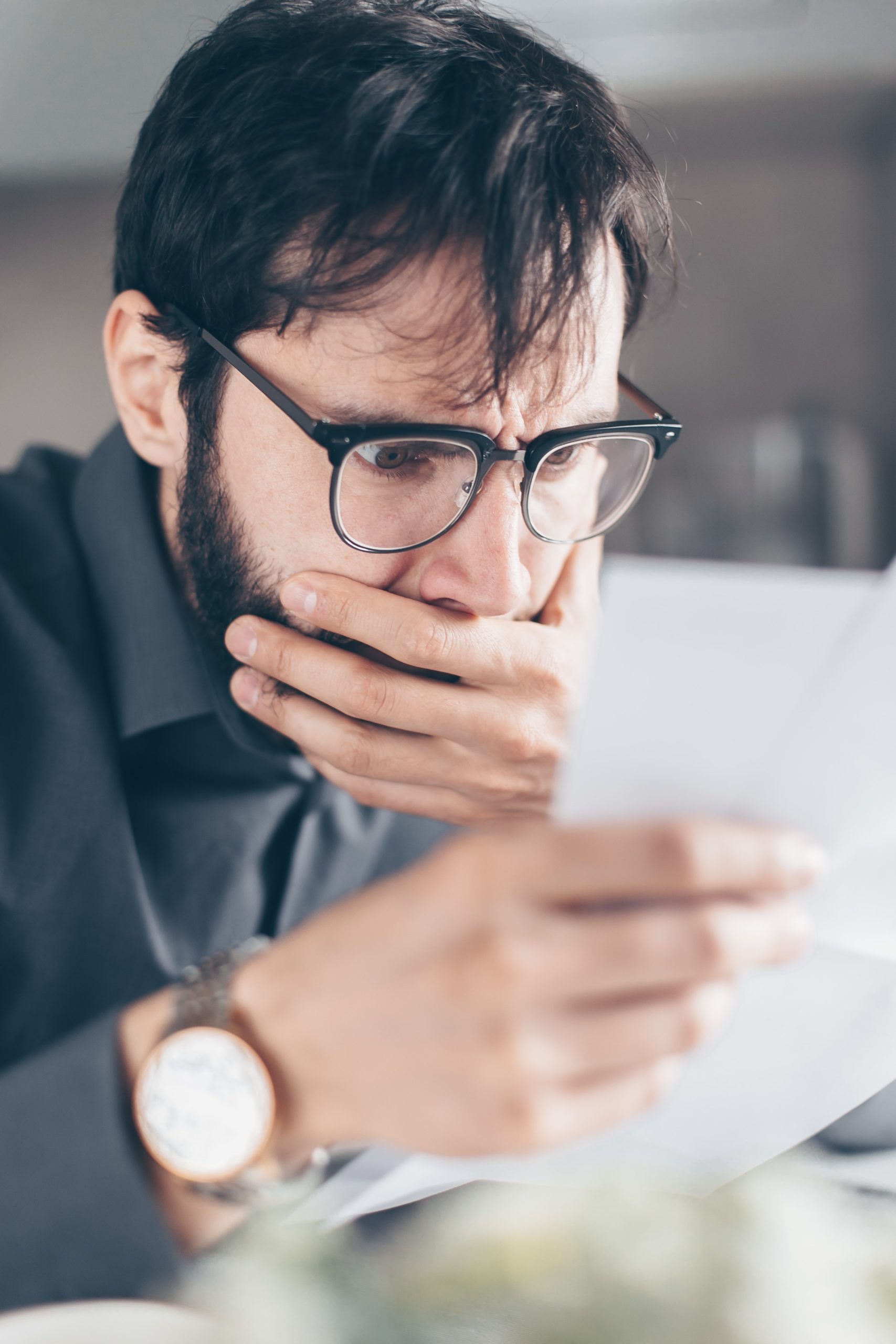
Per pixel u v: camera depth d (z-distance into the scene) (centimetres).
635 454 103
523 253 77
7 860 90
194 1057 45
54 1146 48
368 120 77
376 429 82
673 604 37
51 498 110
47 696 93
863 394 277
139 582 97
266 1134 45
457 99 79
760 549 274
